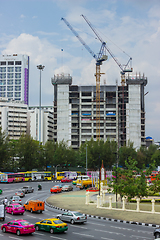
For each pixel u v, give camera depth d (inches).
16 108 7470.5
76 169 5826.8
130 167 1852.9
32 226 1141.7
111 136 7091.5
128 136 7037.4
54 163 5113.2
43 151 4995.1
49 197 2369.6
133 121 7066.9
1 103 7372.1
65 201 2108.8
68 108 7130.9
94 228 1268.5
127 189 1697.8
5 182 3705.7
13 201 1836.9
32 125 7480.3
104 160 5329.7
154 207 1603.1
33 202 1676.9
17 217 1517.0
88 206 1863.9
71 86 7347.4
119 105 7249.0
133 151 5625.0
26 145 4687.5
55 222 1183.6
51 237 1097.4
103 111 7199.8
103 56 7514.8
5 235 1131.9
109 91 7234.3
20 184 3565.5
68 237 1099.3
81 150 5703.7
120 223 1387.8
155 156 5231.3
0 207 1418.6
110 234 1151.6
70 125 7076.8
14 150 4714.6
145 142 7165.4
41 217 1517.0
